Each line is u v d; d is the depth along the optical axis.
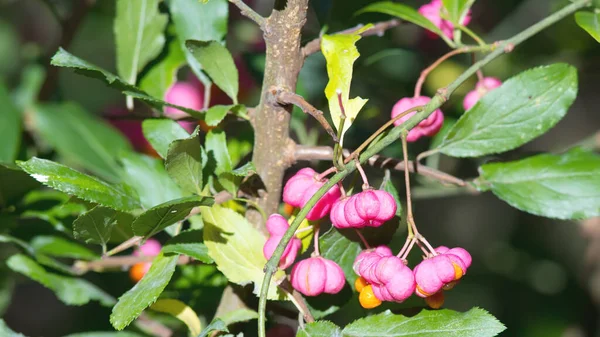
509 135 0.84
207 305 0.86
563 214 0.84
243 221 0.82
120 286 0.90
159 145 0.84
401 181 0.92
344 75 0.81
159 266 0.81
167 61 0.86
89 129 0.92
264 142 0.83
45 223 0.86
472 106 0.84
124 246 0.82
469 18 0.86
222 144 0.83
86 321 0.94
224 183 0.82
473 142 0.84
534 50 1.00
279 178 0.83
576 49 0.99
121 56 0.86
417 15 0.86
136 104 0.92
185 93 0.88
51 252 0.86
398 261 0.79
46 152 0.94
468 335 0.80
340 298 0.83
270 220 0.81
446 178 0.84
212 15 0.86
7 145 0.90
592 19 0.84
